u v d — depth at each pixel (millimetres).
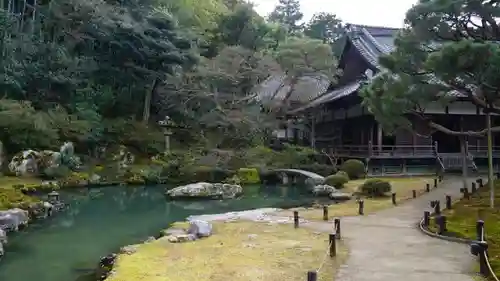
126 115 35562
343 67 35938
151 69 33781
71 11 31734
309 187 25906
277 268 9203
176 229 13828
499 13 13555
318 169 28984
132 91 36062
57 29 32281
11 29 28547
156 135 33500
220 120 31891
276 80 39250
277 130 37281
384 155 27734
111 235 14344
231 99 33000
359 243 11234
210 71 31719
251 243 11641
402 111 15586
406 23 15164
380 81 16562
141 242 13125
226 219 15844
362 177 26891
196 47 35562
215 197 23078
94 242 13344
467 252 10086
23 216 15562
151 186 27188
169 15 34031
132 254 10570
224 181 27812
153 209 19828
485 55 11523
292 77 36406
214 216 16703
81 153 29438
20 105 25797
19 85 26984
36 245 12922
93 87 33844
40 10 32062
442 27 14367
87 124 29391
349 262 9398
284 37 41312
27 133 25578
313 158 31594
